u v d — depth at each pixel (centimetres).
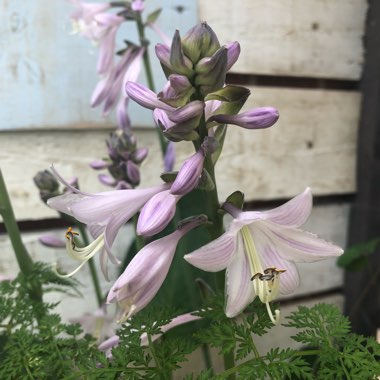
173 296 26
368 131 38
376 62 37
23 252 20
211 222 15
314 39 36
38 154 31
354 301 40
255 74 34
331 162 39
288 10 34
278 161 36
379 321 37
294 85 36
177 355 14
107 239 14
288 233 14
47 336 16
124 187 24
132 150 25
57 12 29
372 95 37
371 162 38
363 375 13
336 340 15
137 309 13
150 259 13
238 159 35
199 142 15
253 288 14
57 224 32
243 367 13
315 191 39
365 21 37
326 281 41
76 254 16
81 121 31
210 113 16
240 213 14
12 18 28
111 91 27
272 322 14
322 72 37
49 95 30
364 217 39
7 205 20
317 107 37
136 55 27
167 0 30
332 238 41
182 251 26
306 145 37
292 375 15
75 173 32
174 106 14
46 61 29
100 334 24
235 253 14
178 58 13
